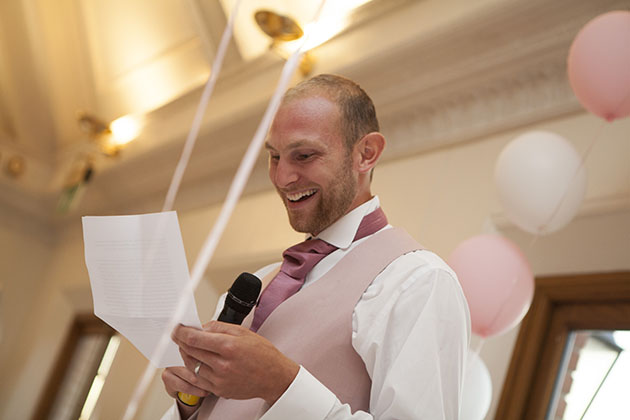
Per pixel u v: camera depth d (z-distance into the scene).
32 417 7.24
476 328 2.41
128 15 6.27
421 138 4.03
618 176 2.96
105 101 6.92
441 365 1.30
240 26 5.30
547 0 3.05
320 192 1.57
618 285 2.99
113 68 6.68
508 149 2.62
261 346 1.23
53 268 7.94
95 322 7.35
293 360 1.40
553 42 3.17
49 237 8.16
